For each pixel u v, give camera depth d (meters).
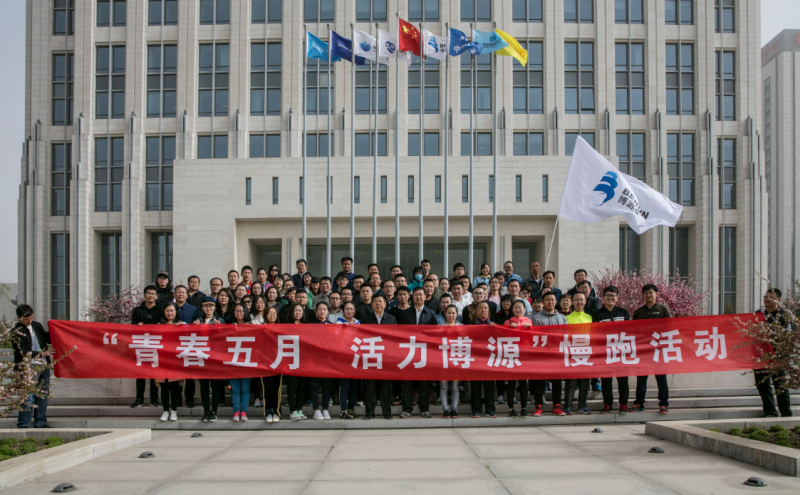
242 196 24.20
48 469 5.86
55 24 29.70
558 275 23.89
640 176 28.64
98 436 7.21
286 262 24.44
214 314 9.27
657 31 28.64
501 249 24.47
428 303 9.91
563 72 28.16
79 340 8.67
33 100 29.19
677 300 20.81
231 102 27.83
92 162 28.41
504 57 27.94
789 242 88.19
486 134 27.84
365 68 27.84
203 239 24.08
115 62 28.81
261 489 5.23
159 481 5.55
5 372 6.86
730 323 8.82
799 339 6.75
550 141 27.78
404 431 8.25
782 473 5.63
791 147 88.25
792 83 89.12
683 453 6.61
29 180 28.95
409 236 24.47
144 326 8.75
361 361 8.61
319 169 24.30
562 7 28.33
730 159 29.22
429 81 27.83
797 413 9.07
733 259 29.11
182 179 24.33
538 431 8.15
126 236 27.72
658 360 8.80
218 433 8.20
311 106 27.89
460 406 9.44
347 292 9.50
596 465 6.05
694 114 28.94
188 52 28.14
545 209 24.16
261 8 28.38
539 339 8.80
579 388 8.95
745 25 29.41
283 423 8.49
